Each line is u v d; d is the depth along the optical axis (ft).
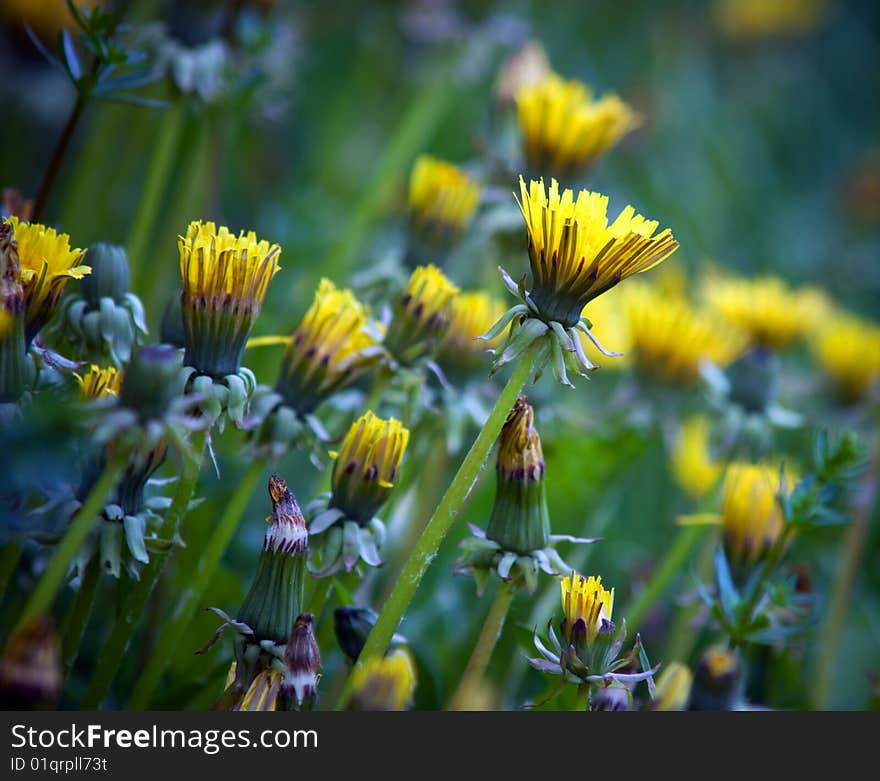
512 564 2.21
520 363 2.15
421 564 2.16
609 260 2.13
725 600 2.34
